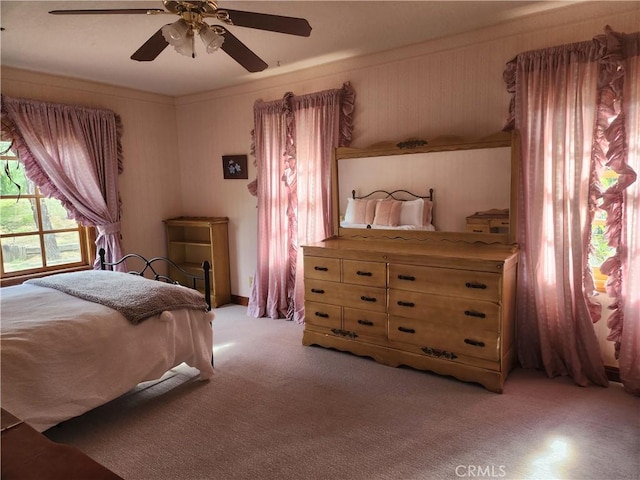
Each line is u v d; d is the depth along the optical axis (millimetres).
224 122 4484
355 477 1896
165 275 4855
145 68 3629
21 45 2973
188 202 4945
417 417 2363
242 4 2447
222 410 2484
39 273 3793
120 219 4332
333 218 3713
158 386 2795
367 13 2623
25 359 1986
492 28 2906
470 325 2689
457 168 3102
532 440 2127
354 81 3566
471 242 3092
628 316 2541
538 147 2764
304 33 1972
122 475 1938
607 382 2686
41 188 3641
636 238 2488
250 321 4117
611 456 1991
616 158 2496
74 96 3934
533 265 2842
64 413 2098
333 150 3625
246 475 1923
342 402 2547
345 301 3195
